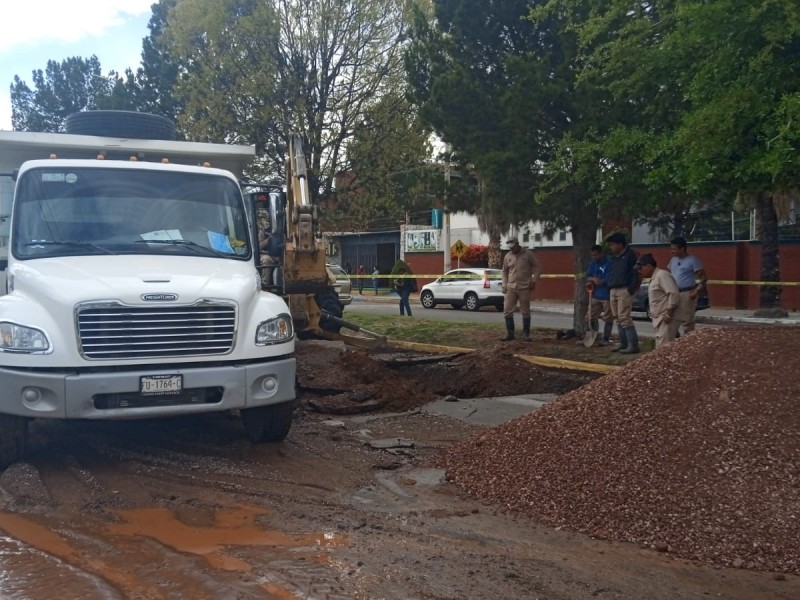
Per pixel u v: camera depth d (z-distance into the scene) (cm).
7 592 459
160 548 529
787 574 483
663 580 475
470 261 4269
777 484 557
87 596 452
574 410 714
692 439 620
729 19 743
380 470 732
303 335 1394
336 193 2197
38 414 661
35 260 744
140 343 684
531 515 599
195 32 2078
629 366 750
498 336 1644
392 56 2086
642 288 2628
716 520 541
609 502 586
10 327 670
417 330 1808
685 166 862
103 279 700
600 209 1354
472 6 1409
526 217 1462
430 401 1065
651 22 963
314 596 447
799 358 670
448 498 648
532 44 1414
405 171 2131
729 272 3098
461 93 1384
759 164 738
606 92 1189
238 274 775
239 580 472
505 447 711
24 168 797
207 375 697
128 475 697
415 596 448
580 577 479
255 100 2055
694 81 802
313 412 995
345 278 3094
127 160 937
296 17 2042
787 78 734
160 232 808
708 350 709
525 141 1352
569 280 3631
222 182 859
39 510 609
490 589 459
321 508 616
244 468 720
